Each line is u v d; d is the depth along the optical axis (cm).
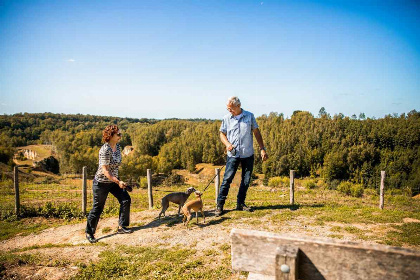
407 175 6881
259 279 214
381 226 596
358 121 10038
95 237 643
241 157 669
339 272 173
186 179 5050
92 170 8731
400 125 8994
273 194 1555
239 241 202
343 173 8244
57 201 1320
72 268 451
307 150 9062
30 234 768
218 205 695
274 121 12438
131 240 583
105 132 577
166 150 11969
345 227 589
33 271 443
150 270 429
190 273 405
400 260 158
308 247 180
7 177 3666
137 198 1410
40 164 9438
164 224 675
